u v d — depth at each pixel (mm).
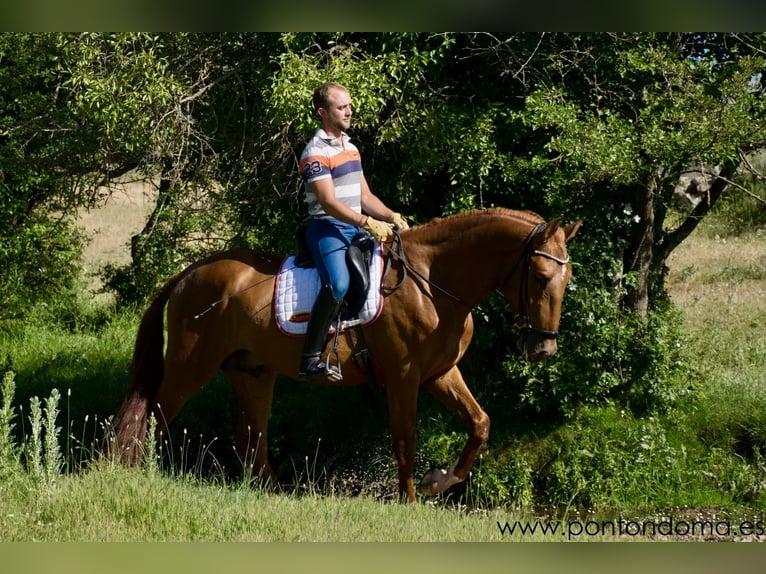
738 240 22094
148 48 11320
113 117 10570
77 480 8008
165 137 11156
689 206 17938
